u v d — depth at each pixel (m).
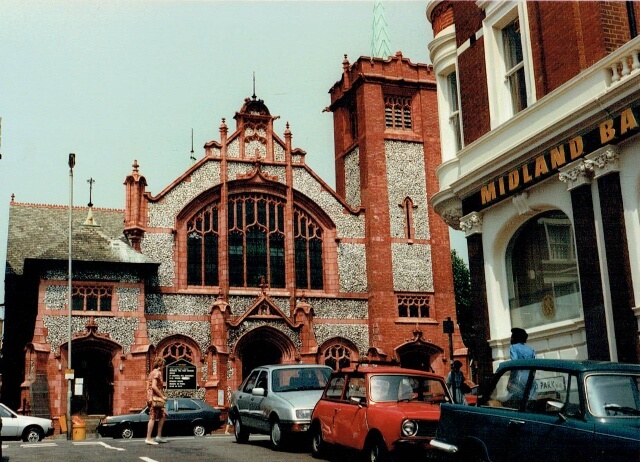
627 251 14.88
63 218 46.28
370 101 45.75
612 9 16.20
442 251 44.78
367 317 43.50
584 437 8.45
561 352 17.20
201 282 40.88
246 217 42.66
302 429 16.19
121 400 36.44
